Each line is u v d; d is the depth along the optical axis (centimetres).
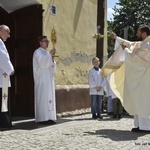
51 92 928
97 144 646
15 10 1062
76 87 1205
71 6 1201
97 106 1092
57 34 1120
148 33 813
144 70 798
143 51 795
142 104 796
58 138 702
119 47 861
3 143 643
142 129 800
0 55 782
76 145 633
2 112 790
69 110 1157
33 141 667
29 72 1046
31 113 1040
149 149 613
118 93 876
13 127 843
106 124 933
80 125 902
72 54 1205
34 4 1037
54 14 1106
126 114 1222
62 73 1144
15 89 1064
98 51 1427
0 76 786
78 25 1244
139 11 3462
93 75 1092
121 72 870
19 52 1067
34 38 1044
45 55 916
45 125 886
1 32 806
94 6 1366
